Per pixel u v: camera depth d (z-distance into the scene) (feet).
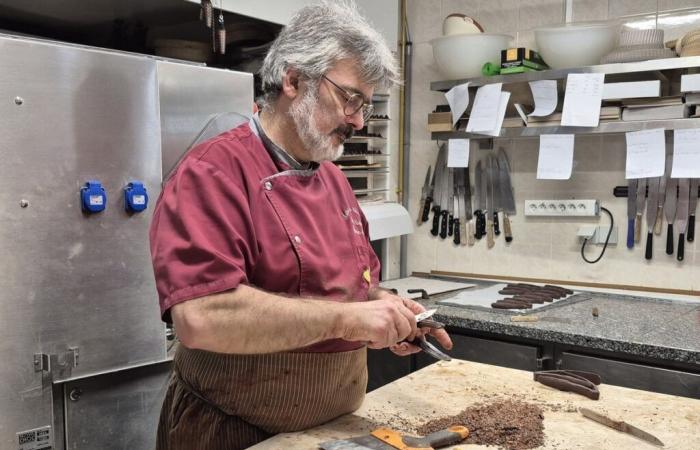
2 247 4.97
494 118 9.11
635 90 7.97
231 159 3.80
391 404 4.42
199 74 6.31
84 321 5.49
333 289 4.07
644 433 3.76
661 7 8.71
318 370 3.94
